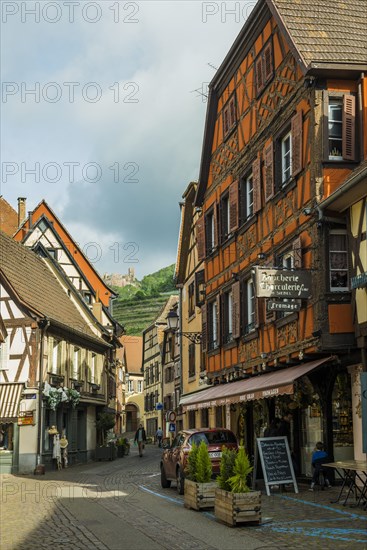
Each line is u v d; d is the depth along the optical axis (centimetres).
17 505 1641
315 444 1875
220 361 2517
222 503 1259
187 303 3766
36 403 3116
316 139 1686
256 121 2134
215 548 1008
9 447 3130
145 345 7631
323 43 1789
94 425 4122
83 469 3231
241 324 2258
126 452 4706
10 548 1023
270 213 2003
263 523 1224
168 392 5747
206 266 2714
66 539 1104
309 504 1445
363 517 1248
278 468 1652
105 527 1238
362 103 1686
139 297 11850
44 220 4753
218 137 2564
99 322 4409
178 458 1848
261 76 2077
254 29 2128
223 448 1324
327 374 1764
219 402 2109
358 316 1578
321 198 1669
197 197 2767
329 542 1020
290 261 1891
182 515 1391
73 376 3716
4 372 3198
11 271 3450
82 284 4769
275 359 1928
